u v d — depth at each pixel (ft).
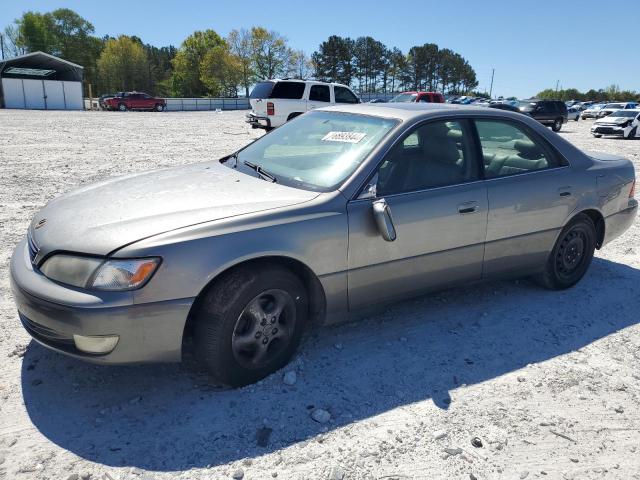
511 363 11.21
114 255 8.50
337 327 12.48
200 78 289.94
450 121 12.44
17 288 9.17
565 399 9.98
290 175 11.46
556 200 13.66
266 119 59.52
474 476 7.95
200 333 9.32
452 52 393.70
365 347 11.62
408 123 11.78
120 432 8.63
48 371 10.25
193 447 8.34
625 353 11.79
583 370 11.02
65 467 7.80
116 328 8.41
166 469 7.86
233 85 283.79
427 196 11.50
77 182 29.71
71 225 9.48
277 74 286.46
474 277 12.85
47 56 152.46
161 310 8.65
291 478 7.76
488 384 10.39
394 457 8.27
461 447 8.56
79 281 8.54
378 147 11.20
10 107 149.07
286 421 9.04
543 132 13.98
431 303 14.01
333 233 10.18
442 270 12.09
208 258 8.87
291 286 10.00
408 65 380.58
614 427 9.23
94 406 9.27
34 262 9.32
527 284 15.57
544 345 12.03
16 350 10.91
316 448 8.42
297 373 10.49
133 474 7.72
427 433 8.87
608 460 8.43
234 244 9.12
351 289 10.82
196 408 9.30
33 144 49.65
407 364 10.98
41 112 128.57
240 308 9.35
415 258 11.50
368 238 10.67
